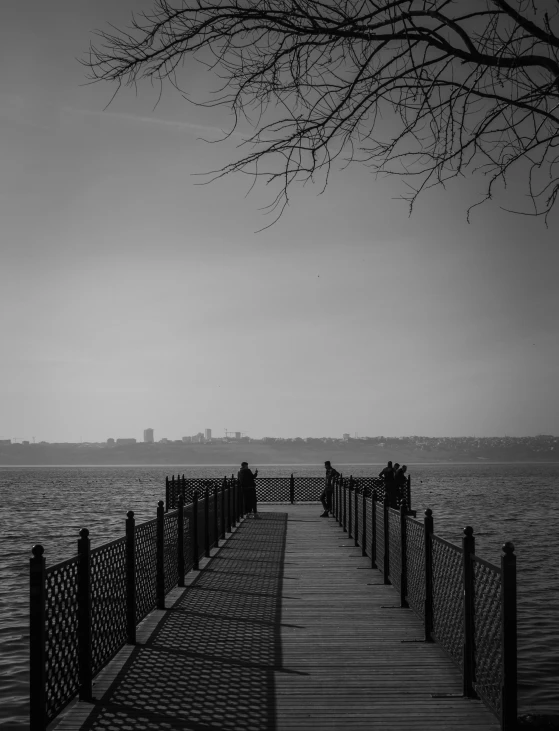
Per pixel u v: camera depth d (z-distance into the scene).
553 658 12.20
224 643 8.23
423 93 5.32
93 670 6.74
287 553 15.88
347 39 5.21
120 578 7.88
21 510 56.00
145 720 5.88
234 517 22.22
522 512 51.19
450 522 41.94
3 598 17.52
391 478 21.75
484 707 6.16
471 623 6.43
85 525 40.94
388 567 12.06
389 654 7.78
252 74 5.23
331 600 10.70
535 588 18.88
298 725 5.77
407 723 5.80
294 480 33.62
